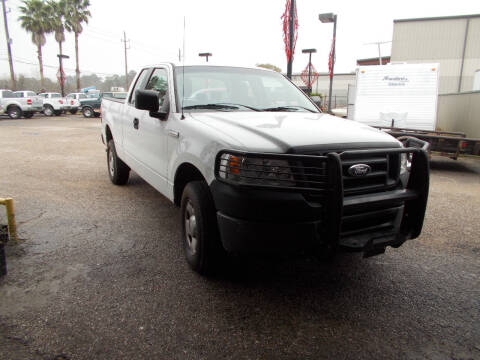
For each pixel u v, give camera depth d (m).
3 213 4.82
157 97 3.65
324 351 2.38
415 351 2.39
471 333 2.58
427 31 26.56
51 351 2.30
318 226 2.57
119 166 6.07
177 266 3.46
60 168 7.88
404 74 11.52
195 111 3.71
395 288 3.18
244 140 2.76
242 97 4.09
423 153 2.86
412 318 2.75
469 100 11.26
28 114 24.97
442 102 14.01
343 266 3.58
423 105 11.42
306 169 2.58
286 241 2.56
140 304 2.83
